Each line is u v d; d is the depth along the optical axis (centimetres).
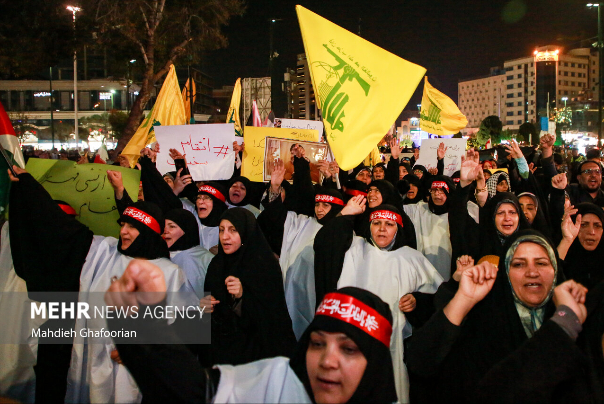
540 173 789
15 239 327
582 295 188
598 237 362
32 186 322
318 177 618
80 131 6600
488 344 234
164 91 766
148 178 486
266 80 2339
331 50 464
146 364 168
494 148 1156
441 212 580
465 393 230
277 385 175
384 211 375
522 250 233
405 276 360
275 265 357
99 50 1590
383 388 171
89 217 425
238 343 338
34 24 1216
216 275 355
